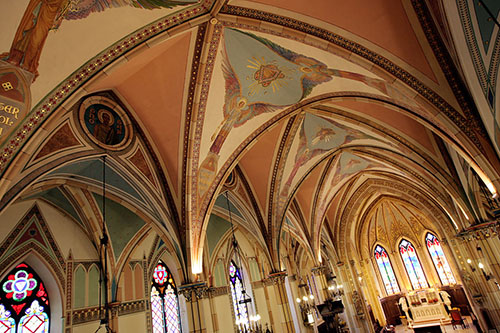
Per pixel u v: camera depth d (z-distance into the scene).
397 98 8.09
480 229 11.83
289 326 12.82
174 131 9.53
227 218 14.91
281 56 8.38
